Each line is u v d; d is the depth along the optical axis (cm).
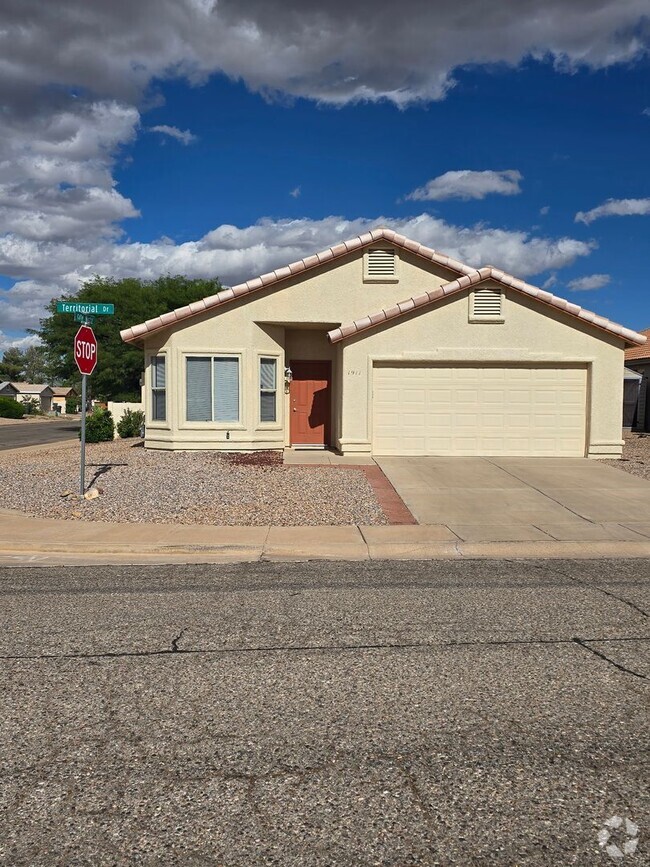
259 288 1845
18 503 1251
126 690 479
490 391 1777
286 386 1967
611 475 1516
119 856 306
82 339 1242
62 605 693
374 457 1748
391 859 303
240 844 313
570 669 514
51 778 368
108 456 1819
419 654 546
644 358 2997
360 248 1869
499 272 1745
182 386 1853
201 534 1027
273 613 658
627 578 802
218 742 405
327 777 367
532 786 358
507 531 1048
